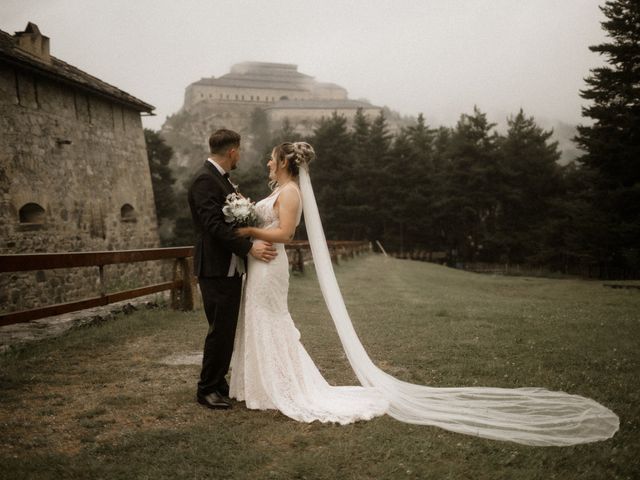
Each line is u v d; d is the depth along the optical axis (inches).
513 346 209.9
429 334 237.8
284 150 144.9
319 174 2399.1
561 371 173.5
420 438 117.0
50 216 635.5
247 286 141.7
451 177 2305.6
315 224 152.1
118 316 264.8
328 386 147.9
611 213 1216.2
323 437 117.7
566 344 211.8
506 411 133.0
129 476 98.1
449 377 168.1
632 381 158.4
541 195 2217.0
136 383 160.4
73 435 119.0
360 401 138.8
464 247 2345.0
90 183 733.9
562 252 1679.4
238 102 7052.2
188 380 164.1
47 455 106.0
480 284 843.4
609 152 1190.3
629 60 1222.9
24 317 183.3
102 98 783.7
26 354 188.7
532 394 144.3
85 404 140.5
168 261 920.9
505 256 2140.7
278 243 140.9
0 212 552.4
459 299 427.2
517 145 2301.9
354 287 504.7
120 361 186.4
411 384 153.5
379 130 2593.5
